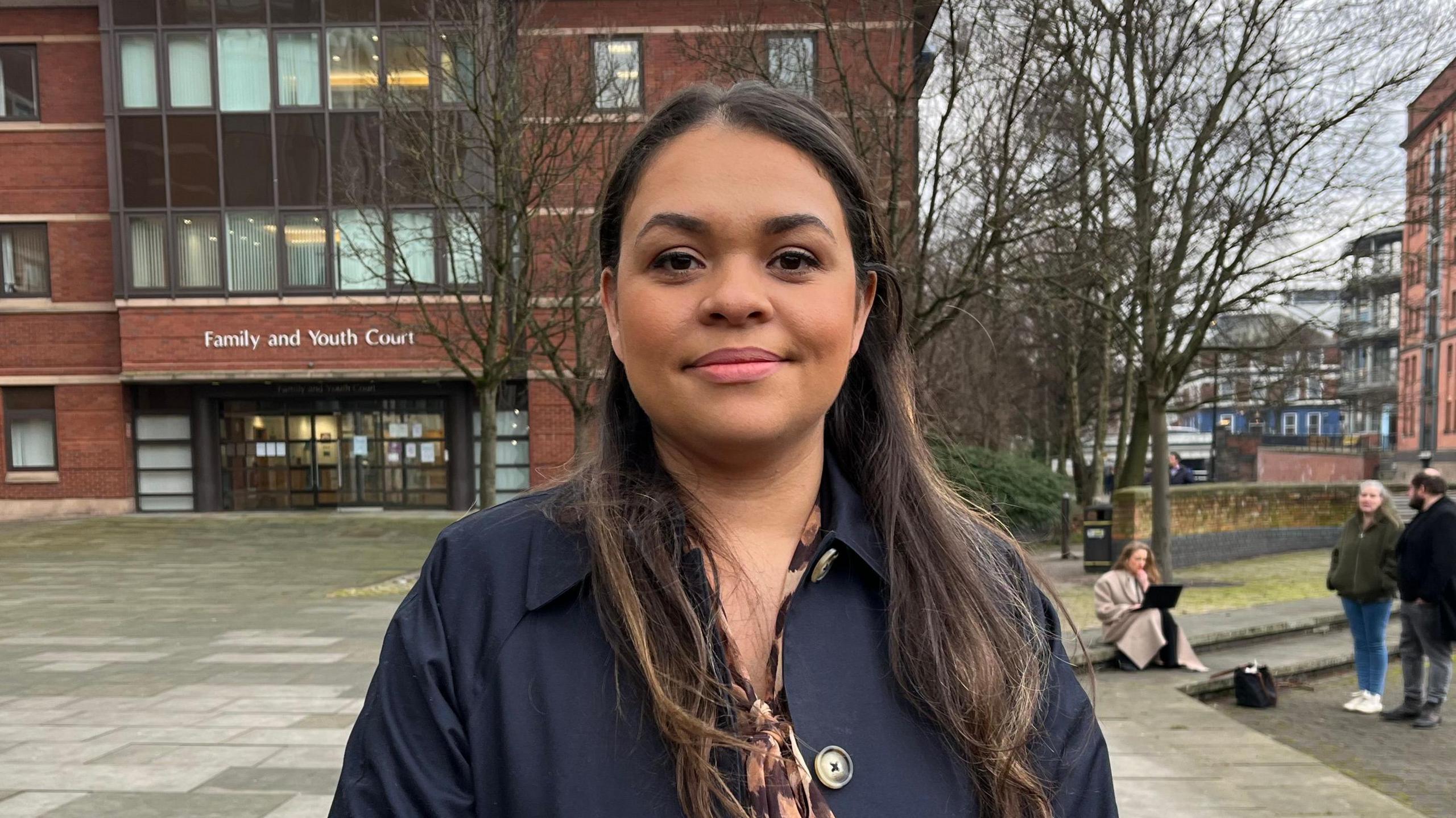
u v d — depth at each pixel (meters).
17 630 8.51
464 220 12.42
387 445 20.19
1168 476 11.44
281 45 18.33
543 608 0.93
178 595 10.61
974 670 0.99
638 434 1.08
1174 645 7.61
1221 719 6.07
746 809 0.84
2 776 4.43
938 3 8.00
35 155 19.47
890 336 1.21
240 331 18.73
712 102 0.97
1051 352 21.66
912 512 1.09
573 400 11.20
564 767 0.85
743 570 1.00
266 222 18.62
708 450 0.96
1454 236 11.84
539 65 11.70
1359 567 6.90
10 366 19.61
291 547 15.21
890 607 0.99
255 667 6.85
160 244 18.77
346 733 5.12
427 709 0.90
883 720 0.94
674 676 0.87
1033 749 1.04
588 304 9.79
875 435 1.16
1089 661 1.22
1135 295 11.02
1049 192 8.31
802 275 0.93
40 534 16.89
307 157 18.44
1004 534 1.29
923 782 0.92
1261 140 9.08
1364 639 6.95
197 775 4.41
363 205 15.55
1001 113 8.18
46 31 19.36
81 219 19.56
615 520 0.95
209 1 18.25
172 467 19.94
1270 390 17.44
